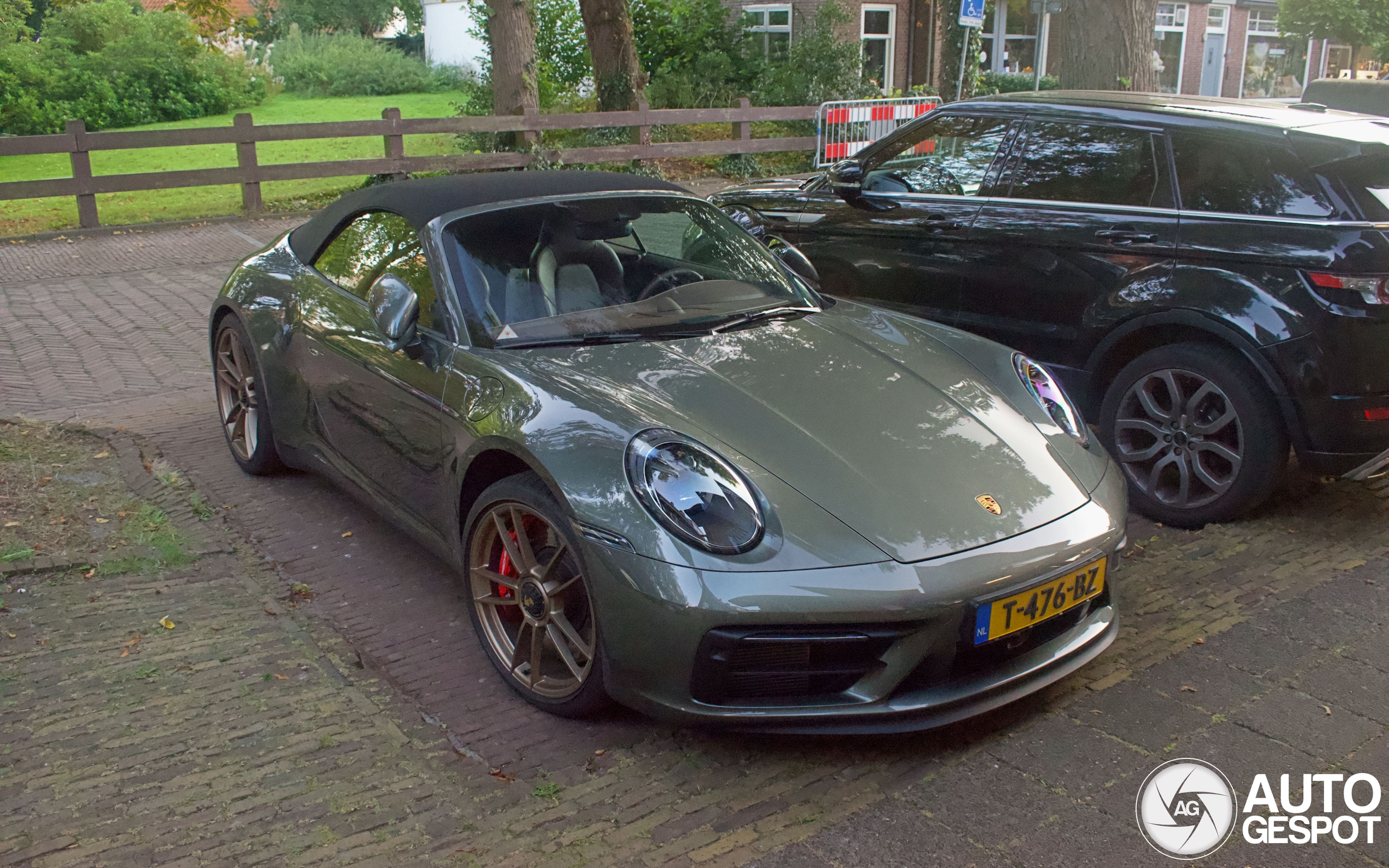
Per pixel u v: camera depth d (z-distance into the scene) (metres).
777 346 3.35
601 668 2.70
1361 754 2.69
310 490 4.67
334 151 19.05
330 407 4.04
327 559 4.01
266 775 2.59
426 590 3.77
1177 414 4.24
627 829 2.42
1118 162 4.52
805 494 2.66
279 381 4.35
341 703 2.96
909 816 2.47
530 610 2.92
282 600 3.66
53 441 5.05
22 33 29.52
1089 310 4.52
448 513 3.31
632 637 2.59
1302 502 4.45
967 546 2.62
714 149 15.12
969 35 16.80
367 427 3.78
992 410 3.15
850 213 5.51
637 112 14.45
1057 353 4.70
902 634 2.53
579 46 19.95
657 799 2.54
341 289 4.06
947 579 2.54
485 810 2.48
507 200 3.79
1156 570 3.84
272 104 31.86
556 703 2.90
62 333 7.41
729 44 20.98
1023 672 2.74
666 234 3.89
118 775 2.57
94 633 3.33
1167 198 4.30
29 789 2.51
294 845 2.31
